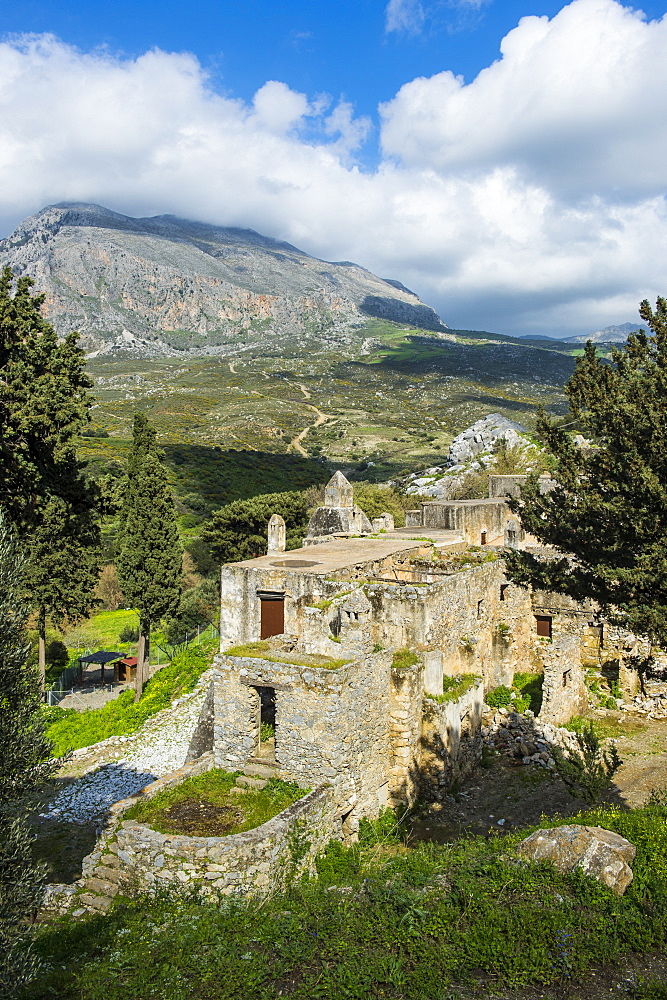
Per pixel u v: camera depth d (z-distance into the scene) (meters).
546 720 23.86
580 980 8.80
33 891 11.48
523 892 10.33
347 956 9.50
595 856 10.84
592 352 15.15
